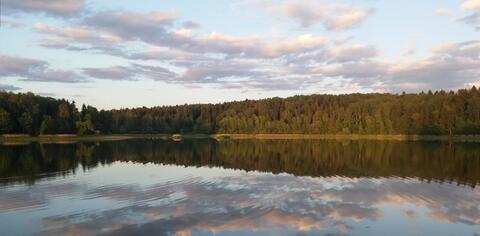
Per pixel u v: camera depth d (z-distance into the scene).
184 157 48.56
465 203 20.61
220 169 35.25
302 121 142.00
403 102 120.69
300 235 15.34
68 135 109.31
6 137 96.62
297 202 20.81
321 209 19.33
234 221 17.14
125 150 60.88
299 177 29.98
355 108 131.00
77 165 37.81
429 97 120.56
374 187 25.33
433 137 105.12
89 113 121.31
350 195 22.73
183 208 19.31
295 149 63.91
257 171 33.81
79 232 15.57
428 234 15.61
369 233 15.66
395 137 113.06
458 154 50.09
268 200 21.27
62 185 25.52
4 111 95.94
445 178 29.05
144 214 18.14
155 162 41.69
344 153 53.75
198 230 15.92
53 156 47.50
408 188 24.92
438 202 20.86
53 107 111.81
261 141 101.69
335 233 15.62
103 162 41.06
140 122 146.12
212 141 101.88
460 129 102.19
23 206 19.48
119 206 19.59
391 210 19.16
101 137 119.38
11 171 32.66
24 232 15.56
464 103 106.75
